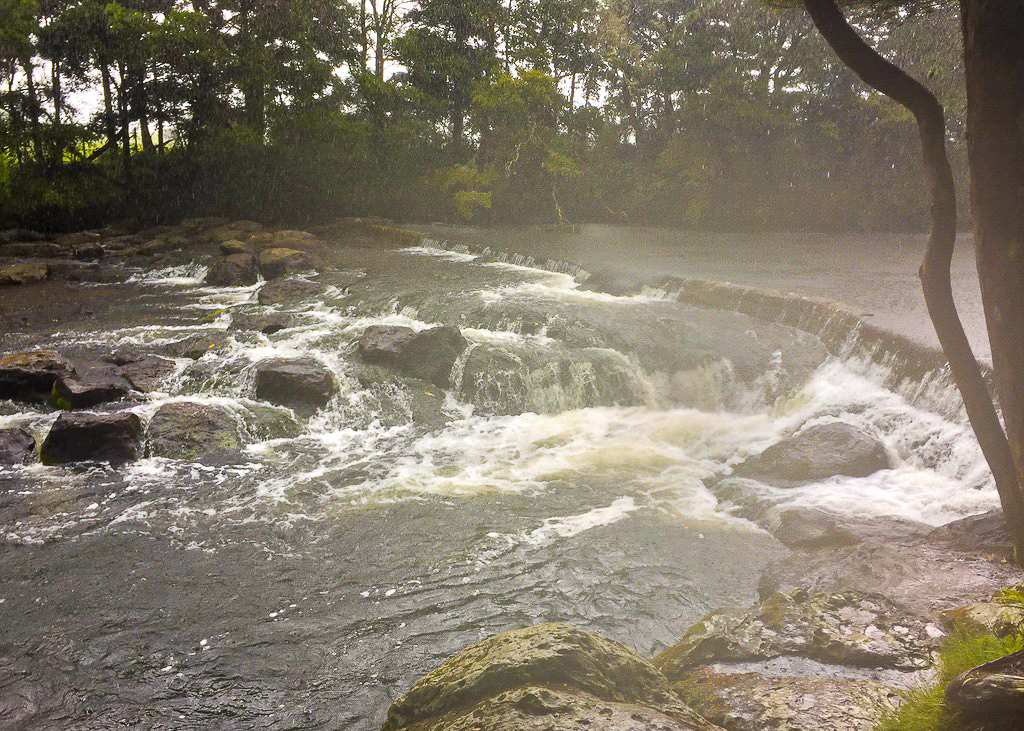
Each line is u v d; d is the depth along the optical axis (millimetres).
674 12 33750
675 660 5305
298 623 7133
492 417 12312
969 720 3539
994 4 3490
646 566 8023
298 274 20781
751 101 30422
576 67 34625
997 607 5211
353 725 5852
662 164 31703
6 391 12398
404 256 23562
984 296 3719
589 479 10156
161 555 8305
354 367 13203
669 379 12805
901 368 11203
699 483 10055
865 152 30469
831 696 4328
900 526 8141
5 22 32688
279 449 11117
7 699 6148
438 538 8648
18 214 31344
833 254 21641
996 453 4039
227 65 32812
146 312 18000
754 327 14008
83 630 7035
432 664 6551
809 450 10102
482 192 30812
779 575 6902
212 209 32750
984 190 3607
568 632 4148
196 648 6777
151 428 11117
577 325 14180
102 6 33219
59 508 9312
